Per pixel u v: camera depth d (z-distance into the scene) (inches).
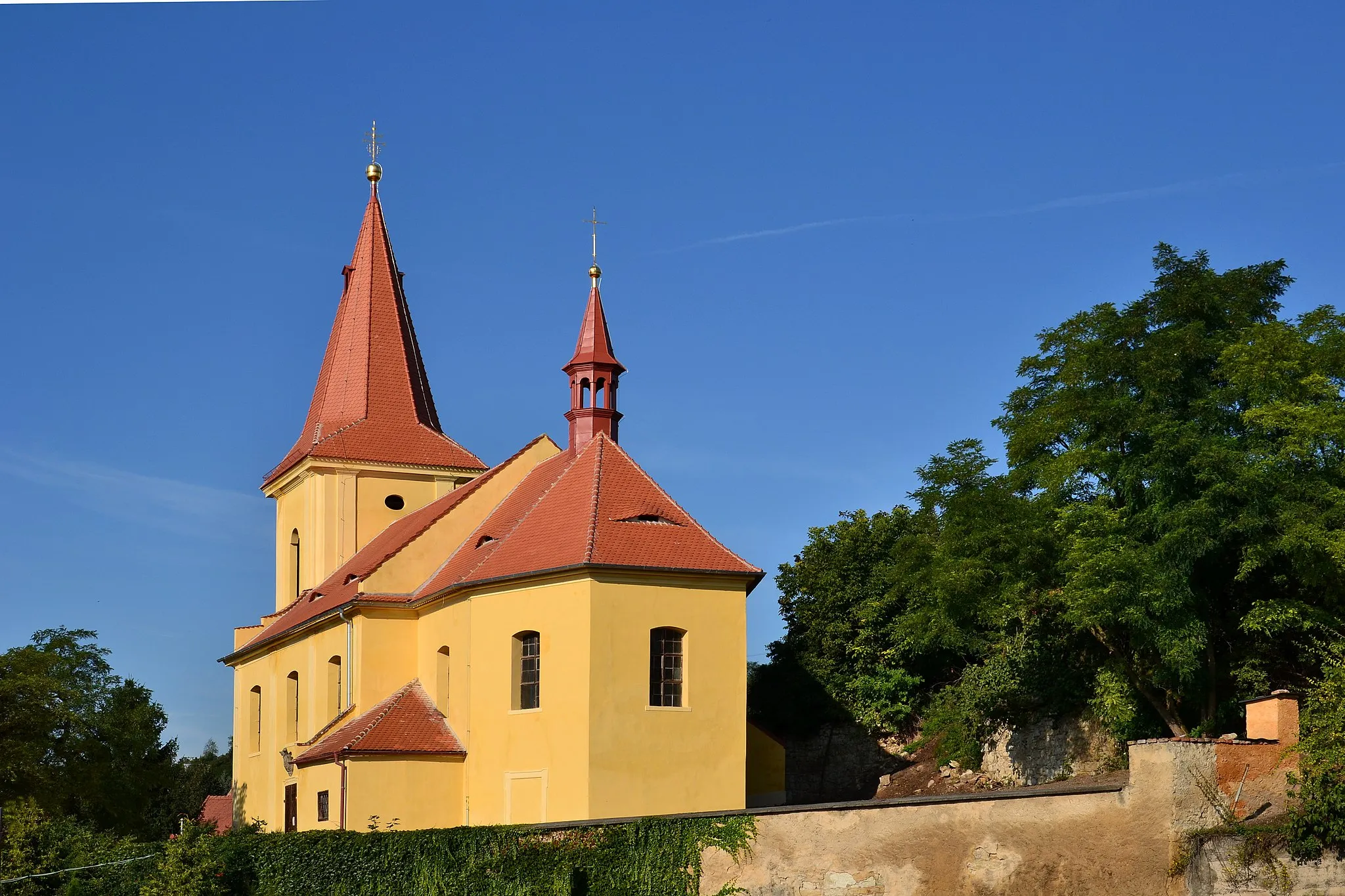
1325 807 997.2
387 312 2206.0
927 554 1545.3
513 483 1790.1
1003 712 1752.0
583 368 1726.1
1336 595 1306.6
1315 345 1355.8
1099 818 1055.6
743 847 1145.4
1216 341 1369.3
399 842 1221.7
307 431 2213.3
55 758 2102.6
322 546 2048.5
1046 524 1417.3
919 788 1844.2
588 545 1449.3
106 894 1273.4
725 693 1469.0
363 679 1651.1
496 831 1210.6
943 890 1080.2
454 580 1581.0
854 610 2044.8
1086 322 1443.2
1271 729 1091.9
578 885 1182.9
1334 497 1258.0
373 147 2288.4
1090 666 1601.9
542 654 1455.5
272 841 1237.7
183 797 2942.9
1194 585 1379.2
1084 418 1392.7
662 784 1421.0
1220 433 1348.4
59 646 2242.9
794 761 2069.4
